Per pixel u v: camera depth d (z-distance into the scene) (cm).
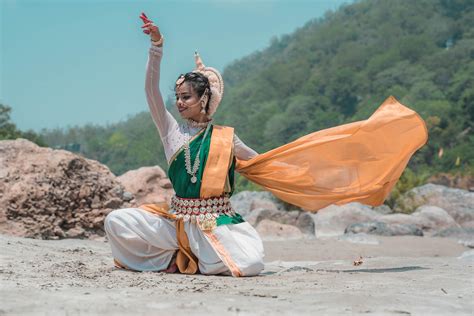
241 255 821
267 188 927
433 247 1730
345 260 1178
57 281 681
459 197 3155
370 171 904
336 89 19900
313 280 757
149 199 1808
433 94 16300
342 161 905
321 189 907
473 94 13625
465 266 941
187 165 864
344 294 616
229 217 862
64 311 512
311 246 1571
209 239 837
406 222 2486
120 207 1534
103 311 515
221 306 547
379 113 906
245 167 917
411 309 556
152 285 685
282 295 619
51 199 1423
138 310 522
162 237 859
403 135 898
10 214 1373
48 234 1397
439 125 13738
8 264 789
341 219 2647
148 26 873
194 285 700
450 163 12012
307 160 909
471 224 2911
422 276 789
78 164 1520
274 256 1338
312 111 19375
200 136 882
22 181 1414
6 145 1492
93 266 875
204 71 920
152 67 881
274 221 2155
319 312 529
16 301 545
